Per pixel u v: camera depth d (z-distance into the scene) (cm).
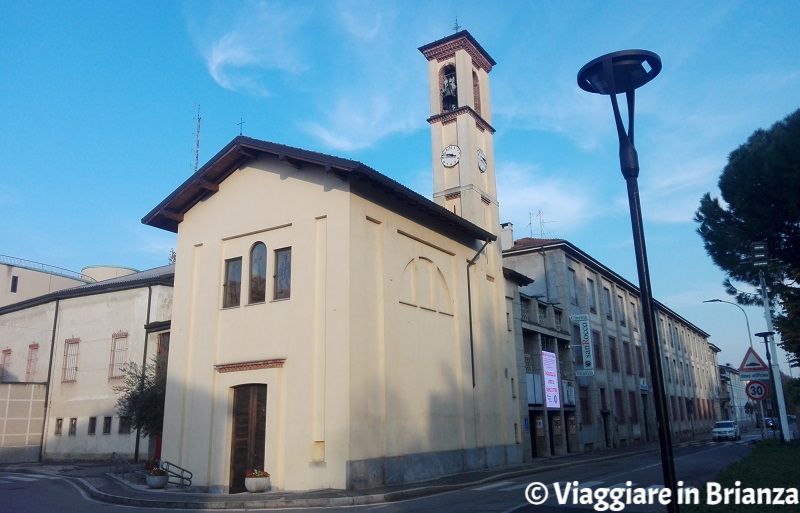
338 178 1855
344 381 1689
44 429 3269
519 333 2908
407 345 1988
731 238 2523
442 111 2930
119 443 2969
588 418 3716
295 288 1853
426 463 1962
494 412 2489
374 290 1881
